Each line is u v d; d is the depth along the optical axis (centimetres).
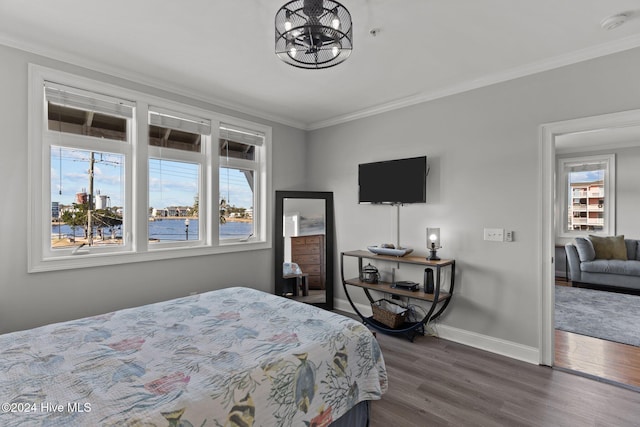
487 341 297
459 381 242
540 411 205
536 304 271
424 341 318
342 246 418
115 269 278
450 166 321
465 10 196
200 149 344
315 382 145
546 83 265
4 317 226
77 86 257
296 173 441
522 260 278
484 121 298
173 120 319
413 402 215
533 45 238
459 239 315
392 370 259
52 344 152
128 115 287
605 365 266
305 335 165
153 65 270
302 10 166
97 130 275
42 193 245
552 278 263
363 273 367
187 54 252
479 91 301
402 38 227
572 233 613
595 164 588
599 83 241
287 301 224
